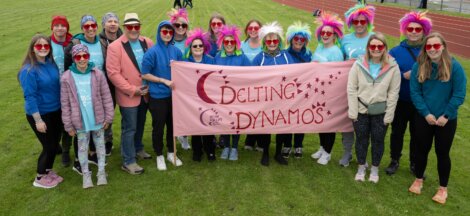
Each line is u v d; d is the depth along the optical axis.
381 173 5.88
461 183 5.56
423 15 5.19
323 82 5.88
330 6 30.58
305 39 5.96
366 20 5.75
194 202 5.08
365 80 5.28
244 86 5.88
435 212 4.88
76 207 4.96
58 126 5.44
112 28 5.73
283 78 5.87
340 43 6.05
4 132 7.41
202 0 35.75
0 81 10.69
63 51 5.56
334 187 5.46
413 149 5.71
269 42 5.83
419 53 4.88
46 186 5.41
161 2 33.31
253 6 30.12
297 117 6.01
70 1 33.22
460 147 6.74
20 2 31.97
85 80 5.16
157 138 5.93
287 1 34.94
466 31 19.45
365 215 4.81
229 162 6.25
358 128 5.47
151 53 5.55
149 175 5.80
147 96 5.84
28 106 4.97
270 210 4.91
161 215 4.80
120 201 5.10
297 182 5.61
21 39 16.39
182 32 6.21
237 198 5.18
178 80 5.77
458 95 4.68
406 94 5.39
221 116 5.96
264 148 6.13
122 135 5.78
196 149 6.21
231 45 5.86
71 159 6.31
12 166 6.06
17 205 5.00
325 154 6.18
